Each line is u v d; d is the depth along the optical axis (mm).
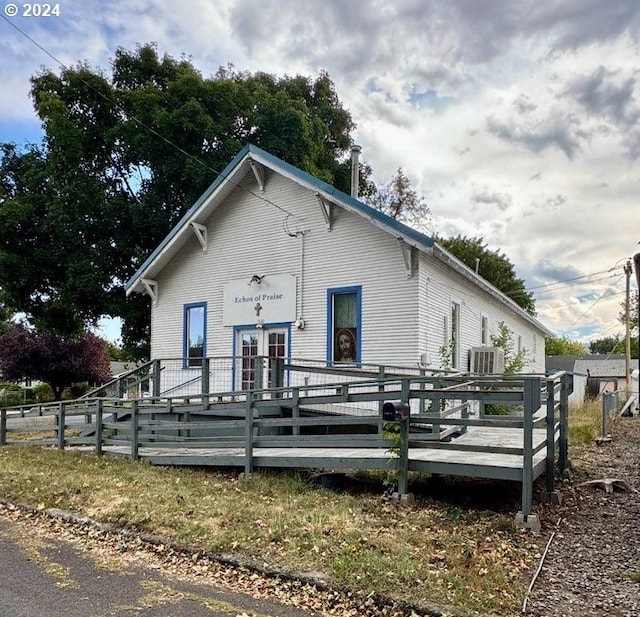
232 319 14336
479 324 15914
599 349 74000
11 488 7898
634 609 4039
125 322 20375
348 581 4387
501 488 7438
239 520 6012
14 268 18094
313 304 12891
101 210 18547
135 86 20203
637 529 5973
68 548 5566
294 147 19641
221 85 19109
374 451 8422
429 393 6816
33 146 20125
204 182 18062
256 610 4074
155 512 6355
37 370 30438
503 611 3965
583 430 12852
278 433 11344
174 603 4188
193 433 11656
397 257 11734
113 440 10641
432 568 4672
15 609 4078
